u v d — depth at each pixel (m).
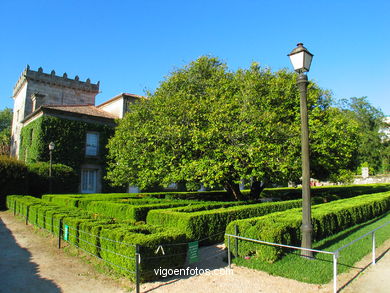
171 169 12.06
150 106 14.64
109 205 11.01
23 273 5.82
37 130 21.48
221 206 10.98
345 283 5.16
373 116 43.50
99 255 6.33
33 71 29.58
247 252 6.53
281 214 8.20
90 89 33.88
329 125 13.06
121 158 14.36
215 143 11.44
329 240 8.12
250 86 12.69
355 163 18.31
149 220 8.68
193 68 15.16
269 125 11.35
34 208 10.50
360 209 11.07
